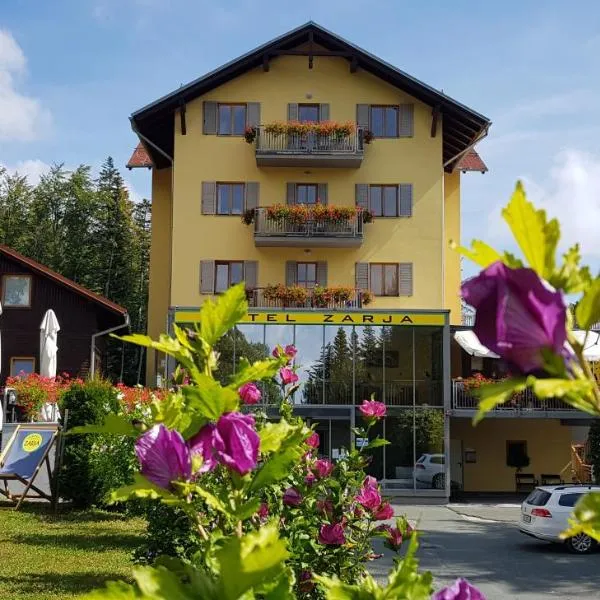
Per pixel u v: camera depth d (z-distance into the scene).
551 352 1.06
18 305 31.89
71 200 61.69
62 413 17.88
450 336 28.73
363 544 4.04
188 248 30.17
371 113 30.91
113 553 12.45
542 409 27.06
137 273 61.09
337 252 30.31
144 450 1.66
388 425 27.00
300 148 29.81
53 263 58.19
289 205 29.81
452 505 26.09
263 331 27.22
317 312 27.34
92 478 17.36
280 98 30.78
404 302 30.12
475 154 35.41
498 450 31.62
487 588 12.64
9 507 17.83
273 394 4.55
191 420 1.81
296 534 3.85
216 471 2.03
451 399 27.22
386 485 26.64
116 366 53.81
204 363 1.79
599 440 24.58
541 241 1.11
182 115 30.31
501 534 19.06
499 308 1.07
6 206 60.91
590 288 1.11
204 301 1.80
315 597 3.72
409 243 30.41
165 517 9.24
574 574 13.95
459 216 34.91
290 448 1.82
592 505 1.23
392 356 27.36
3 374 31.48
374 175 30.69
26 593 9.56
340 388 27.17
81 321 32.06
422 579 1.54
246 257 30.23
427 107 30.89
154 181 34.41
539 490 17.39
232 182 30.55
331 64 30.94
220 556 1.25
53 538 13.82
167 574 1.30
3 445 19.30
